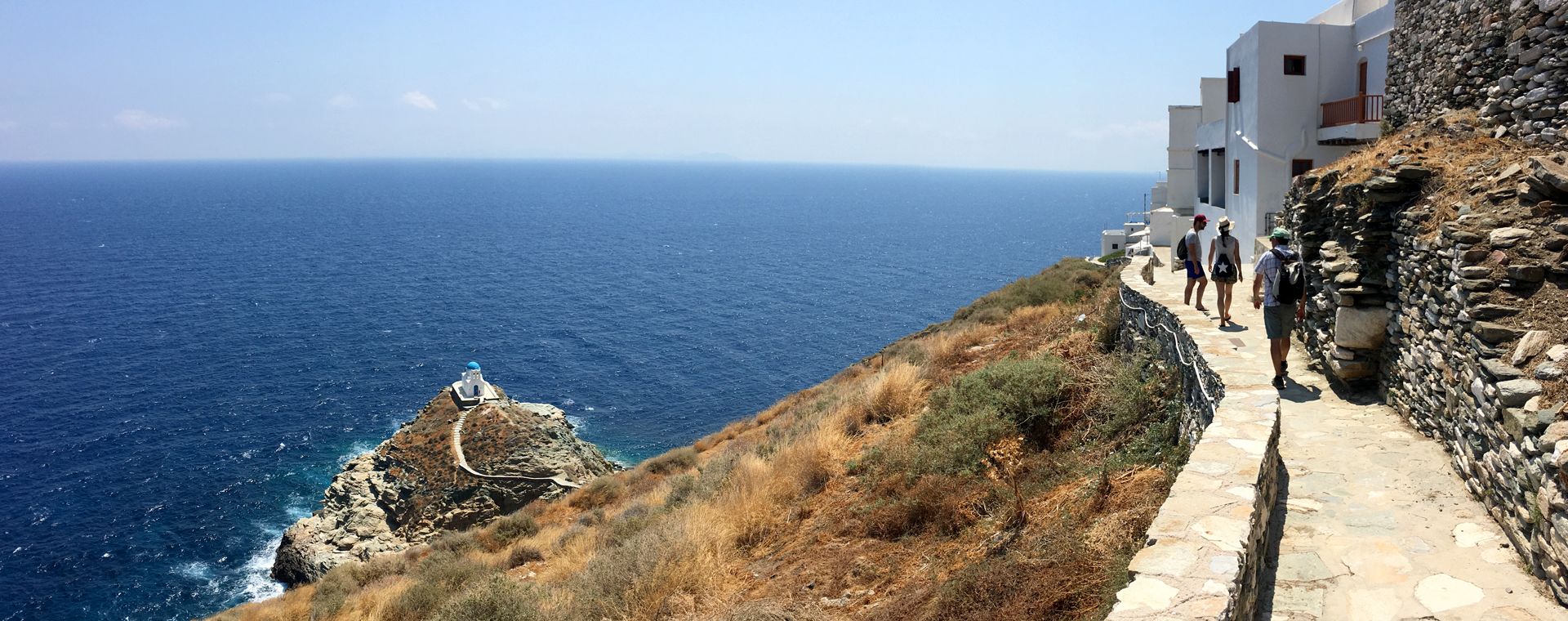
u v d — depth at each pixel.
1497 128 11.31
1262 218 22.62
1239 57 24.08
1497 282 7.25
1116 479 9.50
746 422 31.33
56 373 73.94
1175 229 33.34
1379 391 9.75
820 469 14.80
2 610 38.31
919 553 10.40
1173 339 12.81
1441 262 8.07
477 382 51.12
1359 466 7.86
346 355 80.75
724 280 129.75
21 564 42.06
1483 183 8.75
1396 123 15.78
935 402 15.25
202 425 61.19
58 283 122.19
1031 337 19.81
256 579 40.53
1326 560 6.27
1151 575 4.91
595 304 108.62
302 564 39.62
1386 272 9.69
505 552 21.94
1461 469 7.34
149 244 172.12
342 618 18.75
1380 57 20.48
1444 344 7.90
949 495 11.28
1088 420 12.19
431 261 151.00
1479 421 6.89
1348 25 22.50
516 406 50.12
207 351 82.19
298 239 184.75
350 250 166.38
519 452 44.75
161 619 37.44
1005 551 9.06
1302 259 11.74
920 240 197.12
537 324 96.06
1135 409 11.56
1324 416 9.30
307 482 51.59
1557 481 5.37
